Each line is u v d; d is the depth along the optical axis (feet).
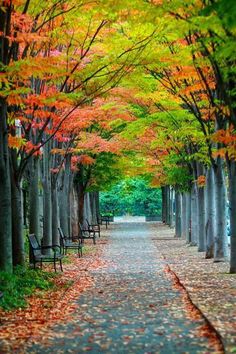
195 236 104.01
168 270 66.23
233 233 59.47
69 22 49.67
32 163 67.87
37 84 54.54
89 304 42.86
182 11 42.11
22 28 46.44
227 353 26.32
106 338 31.40
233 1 22.59
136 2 40.91
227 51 33.09
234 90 41.68
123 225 203.00
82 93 56.24
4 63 44.29
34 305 41.78
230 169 59.31
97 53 56.13
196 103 63.77
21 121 57.00
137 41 50.65
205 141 68.23
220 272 60.75
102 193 263.08
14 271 52.01
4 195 47.93
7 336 31.71
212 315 35.42
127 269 68.74
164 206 207.92
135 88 70.08
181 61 51.21
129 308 40.88
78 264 74.64
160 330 33.09
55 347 29.40
